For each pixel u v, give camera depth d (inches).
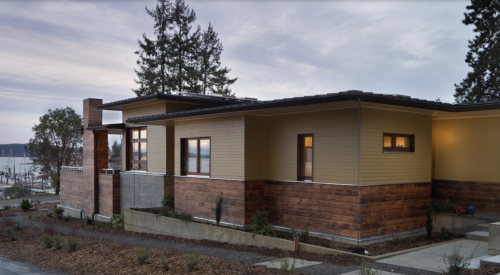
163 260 360.5
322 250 367.2
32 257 449.4
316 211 451.2
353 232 406.3
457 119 518.6
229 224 526.9
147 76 1481.3
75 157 1798.7
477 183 497.0
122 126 806.5
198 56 1563.7
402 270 292.5
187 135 609.0
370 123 415.2
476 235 411.8
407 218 449.1
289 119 492.4
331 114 438.0
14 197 1704.0
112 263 383.6
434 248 375.9
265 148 526.0
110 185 823.7
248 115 512.1
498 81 1006.4
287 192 491.5
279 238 404.2
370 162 413.4
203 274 315.9
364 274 262.1
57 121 1743.4
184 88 1513.3
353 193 408.2
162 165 704.4
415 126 465.4
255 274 300.4
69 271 369.7
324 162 443.8
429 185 479.2
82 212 918.4
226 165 536.4
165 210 646.5
